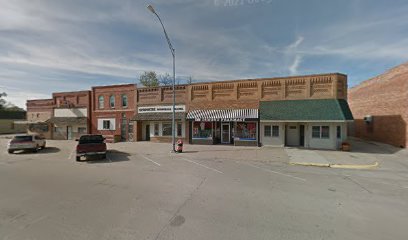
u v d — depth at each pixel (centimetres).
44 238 438
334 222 508
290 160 1369
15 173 1053
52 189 775
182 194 712
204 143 2247
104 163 1327
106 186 809
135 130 2634
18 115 5250
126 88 2714
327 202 643
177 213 556
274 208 593
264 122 2027
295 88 1944
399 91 1823
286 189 774
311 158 1427
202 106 2259
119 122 2758
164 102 2455
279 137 1980
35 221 516
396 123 1867
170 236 439
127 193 723
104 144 1499
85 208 593
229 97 2166
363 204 629
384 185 837
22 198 680
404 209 592
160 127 2491
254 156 1525
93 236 443
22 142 1845
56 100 3262
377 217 538
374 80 2238
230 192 735
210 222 505
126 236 441
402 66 1781
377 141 2181
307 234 450
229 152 1709
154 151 1816
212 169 1129
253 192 736
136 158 1509
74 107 3109
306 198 678
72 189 773
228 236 439
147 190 757
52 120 3173
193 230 465
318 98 1864
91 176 977
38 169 1153
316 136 1886
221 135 2234
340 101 1803
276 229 471
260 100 2048
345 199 671
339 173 1046
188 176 971
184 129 2327
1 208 599
